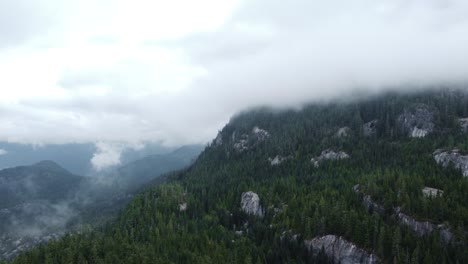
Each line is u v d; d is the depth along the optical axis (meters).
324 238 134.38
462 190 136.25
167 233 159.88
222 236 155.25
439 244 113.12
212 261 129.88
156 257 132.00
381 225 125.50
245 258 128.50
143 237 159.00
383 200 139.75
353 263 122.56
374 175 163.75
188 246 146.50
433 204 127.38
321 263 128.50
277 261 131.38
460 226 117.12
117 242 144.62
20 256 141.12
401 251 113.50
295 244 137.00
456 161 166.38
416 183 144.50
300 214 150.00
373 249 120.81
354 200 147.75
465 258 106.19
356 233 126.12
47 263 128.25
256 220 168.12
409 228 122.88
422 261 109.81
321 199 154.00
